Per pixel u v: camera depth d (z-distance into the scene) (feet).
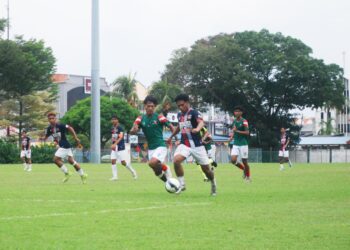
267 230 42.09
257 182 99.04
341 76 361.51
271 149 367.66
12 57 303.48
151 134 72.02
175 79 368.89
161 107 344.28
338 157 380.37
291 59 348.79
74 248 35.60
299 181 102.01
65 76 426.51
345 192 75.20
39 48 333.01
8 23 333.62
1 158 254.27
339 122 618.44
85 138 323.16
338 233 40.75
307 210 53.72
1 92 331.98
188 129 69.05
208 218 48.34
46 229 42.57
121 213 51.75
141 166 192.24
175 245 36.52
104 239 38.63
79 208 55.93
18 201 63.10
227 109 369.09
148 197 67.97
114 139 110.63
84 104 345.51
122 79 389.19
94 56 241.76
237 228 43.04
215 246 36.22
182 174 70.79
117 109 340.18
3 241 37.88
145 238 38.99
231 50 346.13
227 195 70.59
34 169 166.50
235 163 102.89
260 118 371.97
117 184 95.50
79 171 98.58
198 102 374.84
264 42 353.10
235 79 338.95
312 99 360.07
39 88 335.47
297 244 36.83
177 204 59.36
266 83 354.95
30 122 344.28
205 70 349.00
